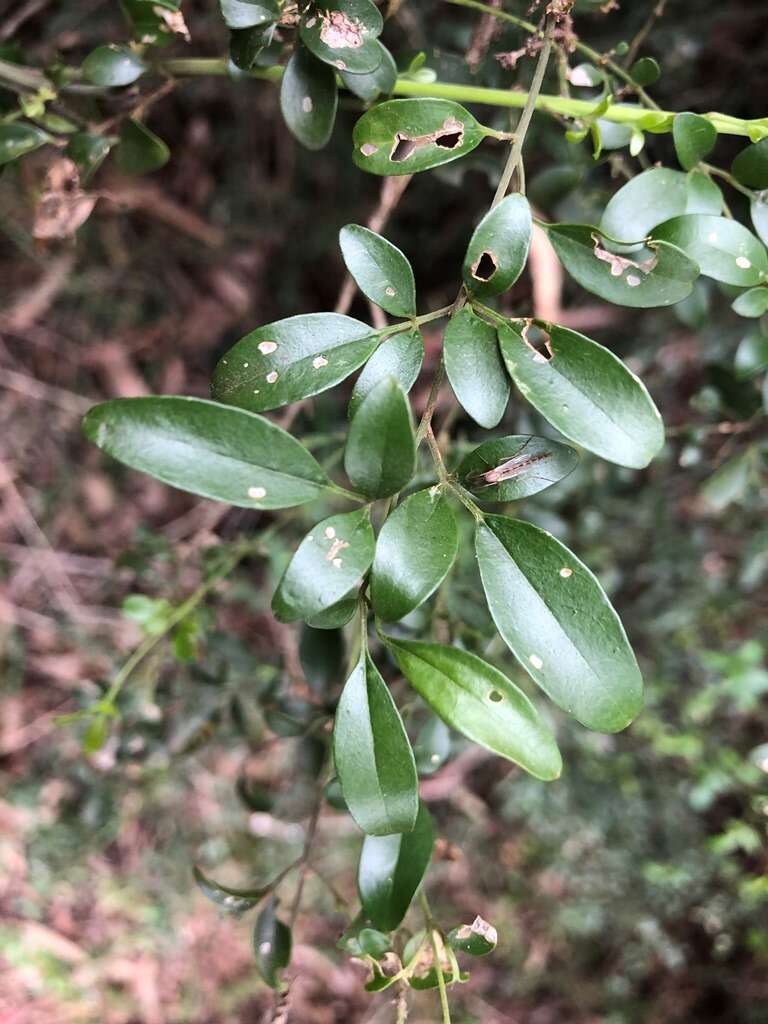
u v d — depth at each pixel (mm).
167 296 540
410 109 154
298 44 176
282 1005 203
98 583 535
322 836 512
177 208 508
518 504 345
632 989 512
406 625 250
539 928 517
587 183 306
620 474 390
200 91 470
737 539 449
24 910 486
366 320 522
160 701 335
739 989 489
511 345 138
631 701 130
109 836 494
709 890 479
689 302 280
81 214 229
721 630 470
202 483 123
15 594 527
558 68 219
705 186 174
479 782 523
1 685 515
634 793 482
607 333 447
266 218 515
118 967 490
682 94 370
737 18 355
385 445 120
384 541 129
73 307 532
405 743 132
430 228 476
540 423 330
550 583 132
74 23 389
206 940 507
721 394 297
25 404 539
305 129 183
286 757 496
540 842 508
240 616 479
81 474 542
